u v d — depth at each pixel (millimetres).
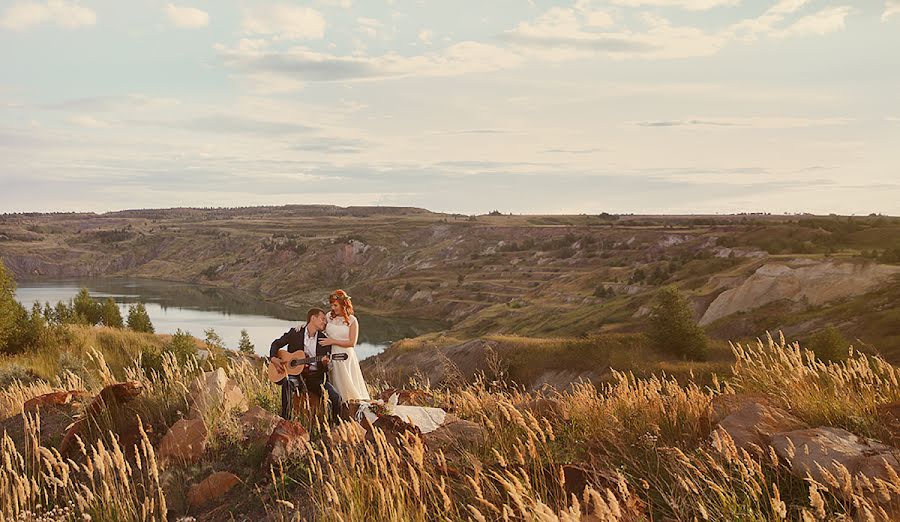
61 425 7516
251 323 153250
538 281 175125
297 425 5973
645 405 6234
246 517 4961
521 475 4324
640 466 4750
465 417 6867
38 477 5793
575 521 2838
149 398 7164
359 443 5293
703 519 3766
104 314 53469
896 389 5688
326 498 4457
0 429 7582
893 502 3518
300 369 6730
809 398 5445
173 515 5219
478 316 132875
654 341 34281
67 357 15891
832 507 3779
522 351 35938
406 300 181250
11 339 22141
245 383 8422
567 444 5391
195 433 6125
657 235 193375
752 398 5535
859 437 4516
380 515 4020
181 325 146875
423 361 42438
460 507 4129
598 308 100625
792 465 4145
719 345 35562
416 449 4086
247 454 5789
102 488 5164
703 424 5383
